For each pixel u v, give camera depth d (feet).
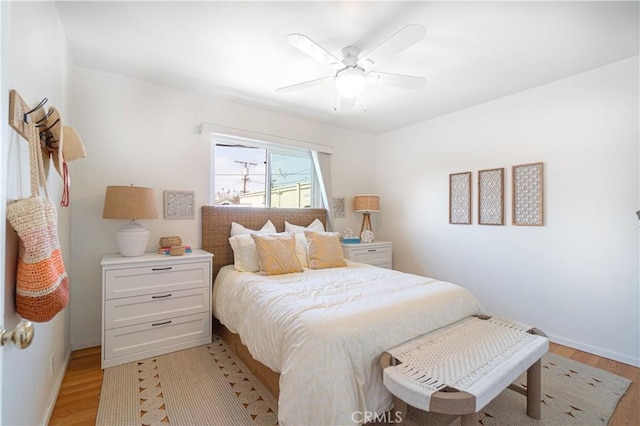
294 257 9.07
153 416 5.49
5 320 3.20
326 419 4.36
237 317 7.39
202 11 5.87
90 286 8.30
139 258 7.78
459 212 11.37
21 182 3.72
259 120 11.27
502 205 10.07
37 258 3.45
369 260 12.62
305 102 10.66
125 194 7.67
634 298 7.54
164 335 7.95
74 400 5.91
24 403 4.02
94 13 5.95
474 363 4.75
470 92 9.71
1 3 2.43
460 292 7.10
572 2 5.52
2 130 2.40
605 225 7.98
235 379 6.74
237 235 9.86
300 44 5.81
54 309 3.71
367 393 4.90
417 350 5.15
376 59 6.69
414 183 13.12
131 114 8.87
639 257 7.47
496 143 10.29
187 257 8.29
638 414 5.67
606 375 7.04
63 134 5.61
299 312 5.48
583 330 8.35
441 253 12.00
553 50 7.20
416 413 5.70
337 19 6.07
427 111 11.53
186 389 6.34
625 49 7.16
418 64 7.88
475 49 7.15
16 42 3.57
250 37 6.76
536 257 9.29
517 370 4.75
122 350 7.37
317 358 4.62
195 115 9.93
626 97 7.64
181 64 8.04
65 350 7.21
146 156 9.09
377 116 12.15
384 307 5.76
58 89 6.05
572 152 8.54
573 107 8.52
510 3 5.55
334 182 13.61
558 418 5.55
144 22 6.24
